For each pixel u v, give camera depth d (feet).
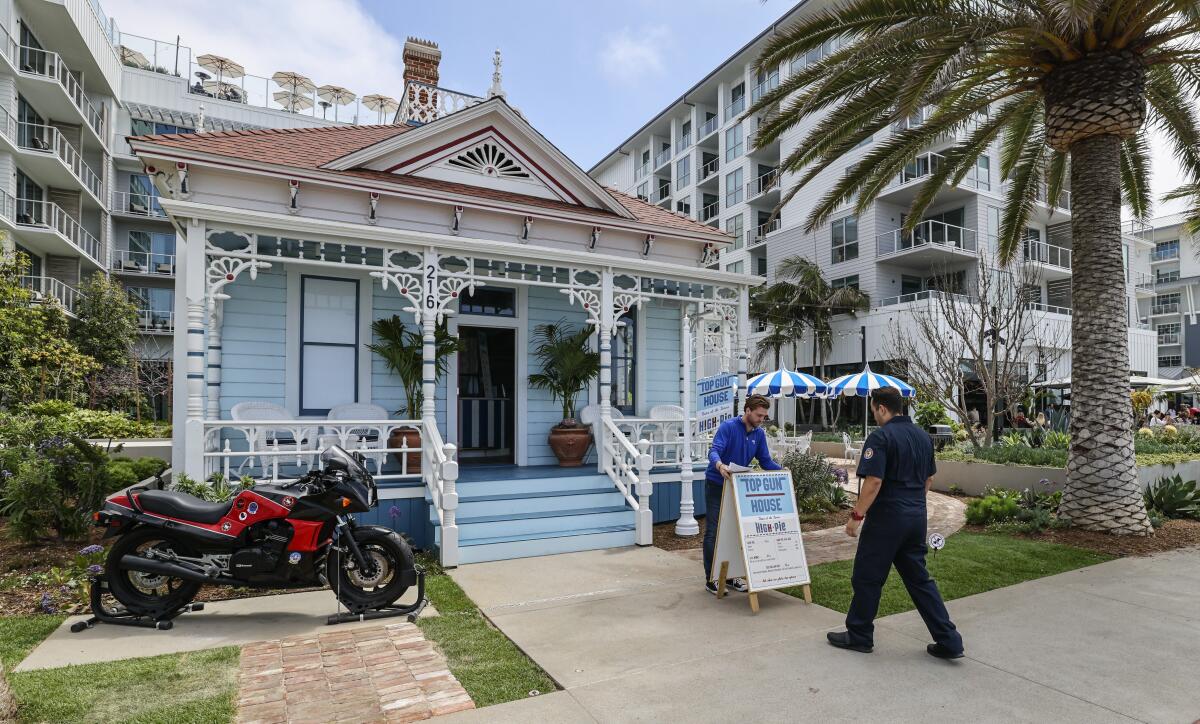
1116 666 13.53
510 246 27.81
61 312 61.72
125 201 105.70
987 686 12.53
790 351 107.04
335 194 29.89
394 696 12.07
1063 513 28.09
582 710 11.54
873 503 14.17
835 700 11.92
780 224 112.68
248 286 28.60
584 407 35.35
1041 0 24.21
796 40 29.66
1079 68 27.12
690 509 27.86
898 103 26.25
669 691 12.32
